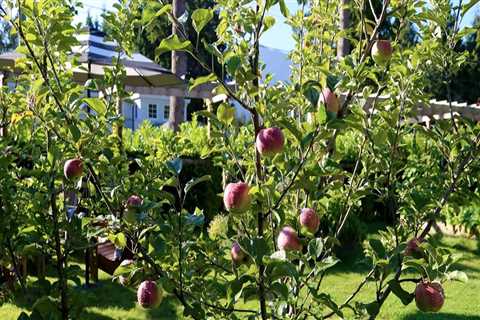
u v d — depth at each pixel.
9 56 5.69
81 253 5.71
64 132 2.44
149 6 1.61
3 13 2.25
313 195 2.11
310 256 1.69
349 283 5.36
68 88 2.32
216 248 2.08
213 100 6.25
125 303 4.70
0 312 4.16
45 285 2.22
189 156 8.32
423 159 2.88
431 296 1.67
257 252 1.54
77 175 2.03
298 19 2.90
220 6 1.72
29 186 3.46
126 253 3.65
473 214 7.07
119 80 3.12
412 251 1.83
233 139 1.98
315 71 2.79
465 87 20.05
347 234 6.29
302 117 2.27
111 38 3.27
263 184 1.69
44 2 2.28
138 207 1.75
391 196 2.40
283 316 1.83
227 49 1.74
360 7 2.24
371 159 2.50
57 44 2.53
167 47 1.51
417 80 2.47
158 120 27.98
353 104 2.44
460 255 1.73
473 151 2.33
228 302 1.73
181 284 1.77
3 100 3.91
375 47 2.06
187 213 1.81
